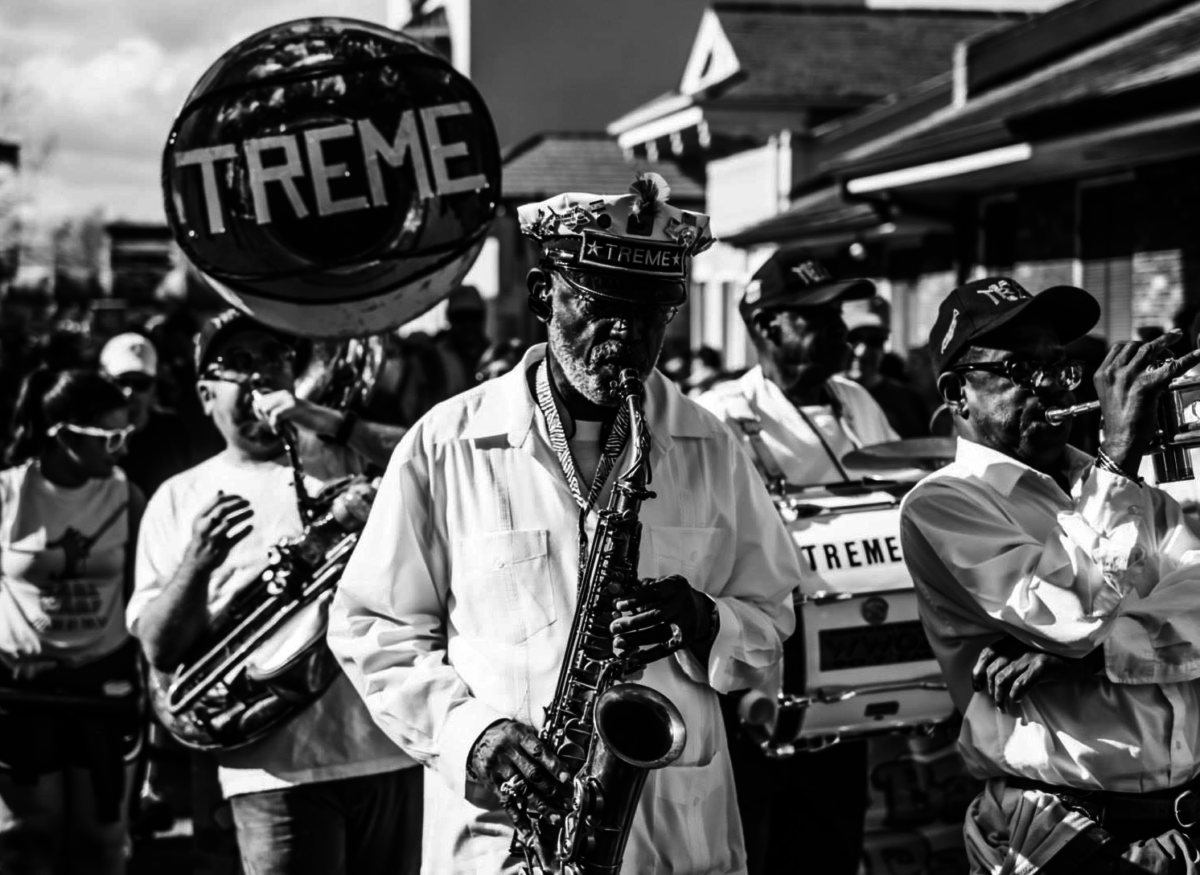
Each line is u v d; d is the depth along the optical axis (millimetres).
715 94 21984
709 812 3160
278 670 4141
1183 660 3137
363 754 4242
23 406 5527
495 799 3010
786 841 4875
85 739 5176
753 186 22703
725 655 3064
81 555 5434
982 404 3367
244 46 3947
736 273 23484
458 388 10969
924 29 24141
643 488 3023
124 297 39844
